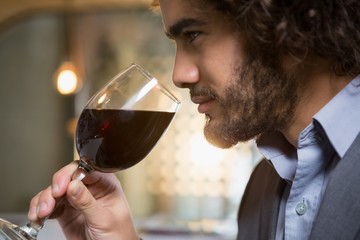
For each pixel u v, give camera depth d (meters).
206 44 1.00
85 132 1.02
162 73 6.59
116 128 1.00
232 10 0.97
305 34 0.97
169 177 6.50
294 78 1.00
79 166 1.06
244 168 6.17
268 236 1.13
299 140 1.01
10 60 7.03
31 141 7.10
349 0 0.99
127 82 1.02
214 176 6.32
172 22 1.01
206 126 1.04
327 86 1.00
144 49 6.61
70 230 1.18
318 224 0.92
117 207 1.14
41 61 6.98
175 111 1.04
